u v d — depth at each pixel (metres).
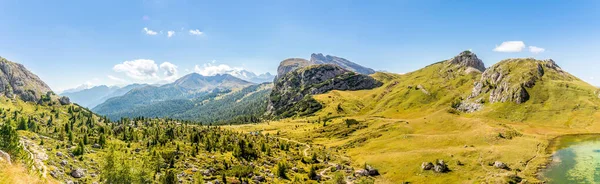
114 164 84.69
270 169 158.25
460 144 182.62
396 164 162.88
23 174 65.38
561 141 179.62
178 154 156.12
